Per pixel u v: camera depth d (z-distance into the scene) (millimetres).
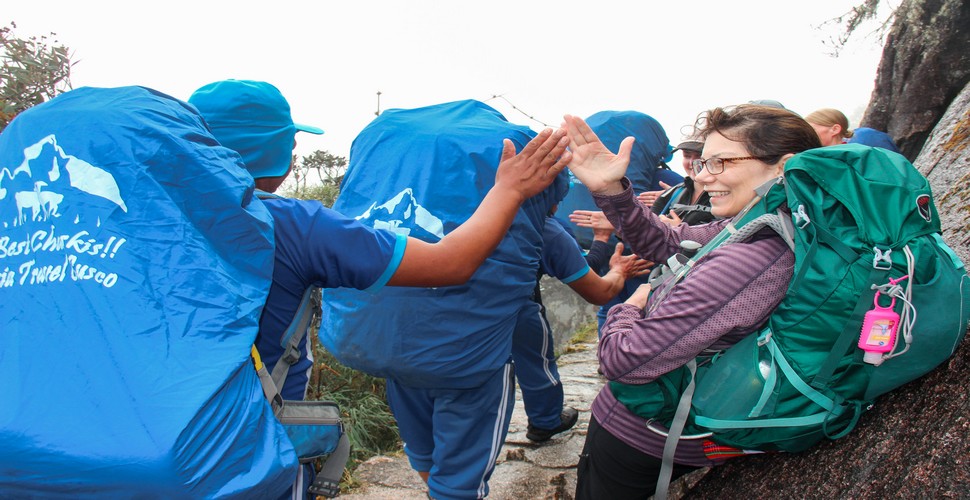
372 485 3379
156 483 938
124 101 1226
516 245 2119
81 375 982
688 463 1831
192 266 1110
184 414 975
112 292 1044
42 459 929
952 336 1450
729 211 1792
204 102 1550
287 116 1679
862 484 1593
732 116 1747
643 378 1656
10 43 2869
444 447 2293
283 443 1183
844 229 1490
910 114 5062
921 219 1476
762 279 1556
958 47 4707
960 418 1473
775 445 1639
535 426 3457
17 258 1107
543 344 3150
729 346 1645
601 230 3270
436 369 2072
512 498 3047
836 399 1530
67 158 1137
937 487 1424
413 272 1407
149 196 1126
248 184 1236
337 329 2174
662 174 3898
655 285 1841
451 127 2201
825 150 1549
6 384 988
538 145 1510
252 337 1138
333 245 1355
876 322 1416
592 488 2012
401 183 2115
